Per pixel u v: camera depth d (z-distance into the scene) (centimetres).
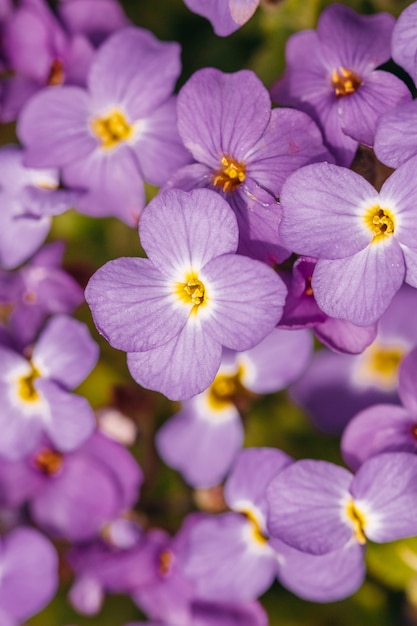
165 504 18
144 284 14
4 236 17
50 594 18
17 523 18
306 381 17
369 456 15
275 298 14
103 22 18
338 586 15
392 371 16
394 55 14
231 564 16
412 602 18
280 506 15
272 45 18
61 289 17
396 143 14
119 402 17
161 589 17
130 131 16
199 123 14
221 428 17
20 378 17
